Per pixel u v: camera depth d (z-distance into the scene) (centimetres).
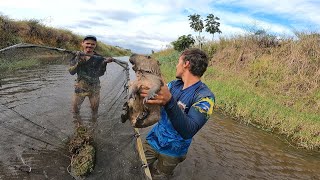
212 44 2056
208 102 287
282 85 1209
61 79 424
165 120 327
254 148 600
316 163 571
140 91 205
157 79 197
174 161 333
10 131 359
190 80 316
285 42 1596
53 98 409
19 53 399
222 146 579
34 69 416
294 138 723
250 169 492
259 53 1592
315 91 1116
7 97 393
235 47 1784
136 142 367
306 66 1266
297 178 488
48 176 315
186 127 215
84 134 365
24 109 384
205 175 442
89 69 431
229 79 1337
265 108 916
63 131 374
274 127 793
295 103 1041
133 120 217
